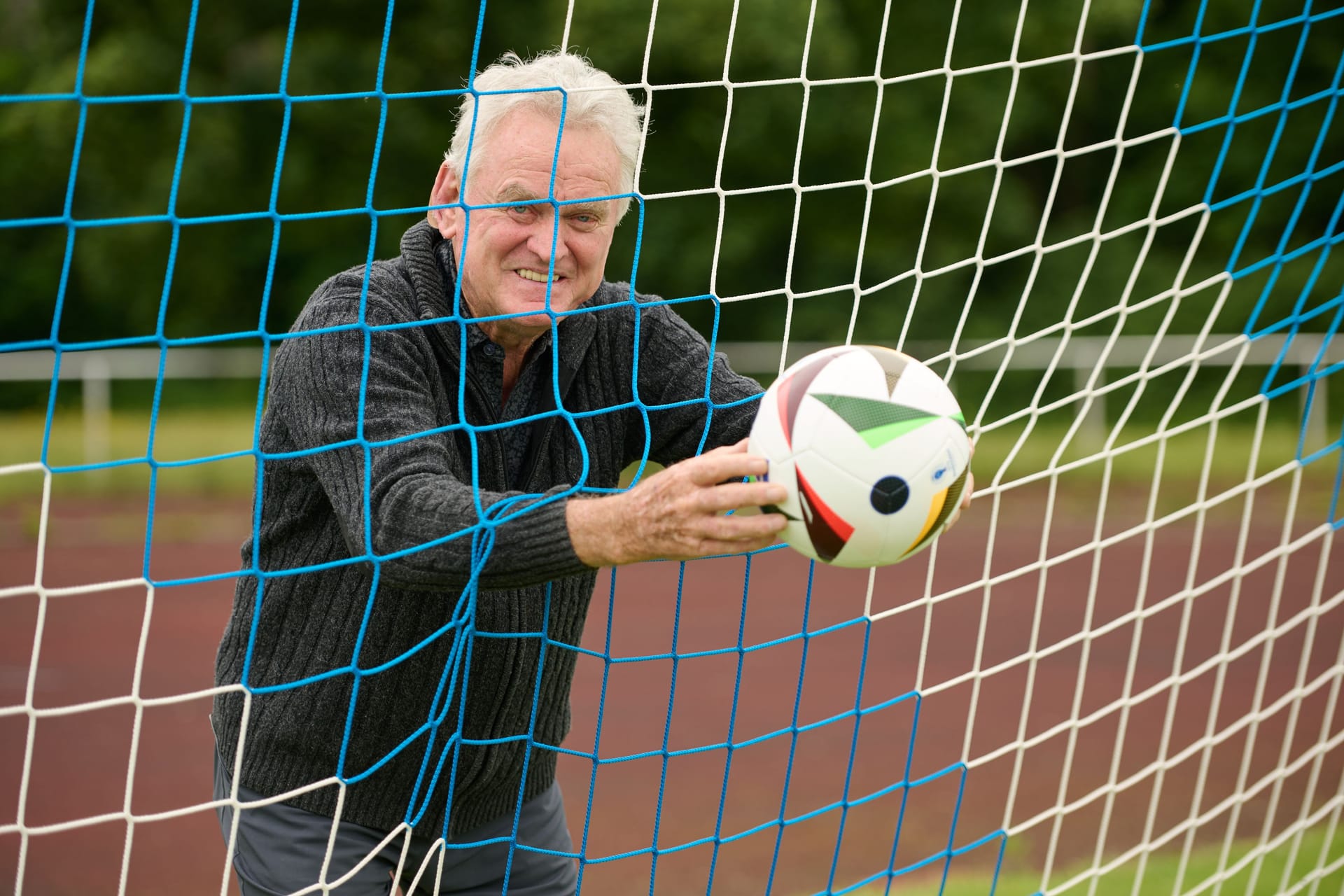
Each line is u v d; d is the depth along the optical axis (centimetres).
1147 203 1828
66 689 718
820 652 775
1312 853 483
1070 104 341
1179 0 1797
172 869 501
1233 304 1720
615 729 647
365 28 1833
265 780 270
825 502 235
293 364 242
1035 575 962
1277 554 391
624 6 1534
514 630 271
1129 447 366
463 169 261
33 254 1953
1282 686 701
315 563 261
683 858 500
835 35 1630
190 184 1831
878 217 1817
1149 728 639
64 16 1888
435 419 251
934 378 249
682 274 1797
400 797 275
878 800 555
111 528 1111
